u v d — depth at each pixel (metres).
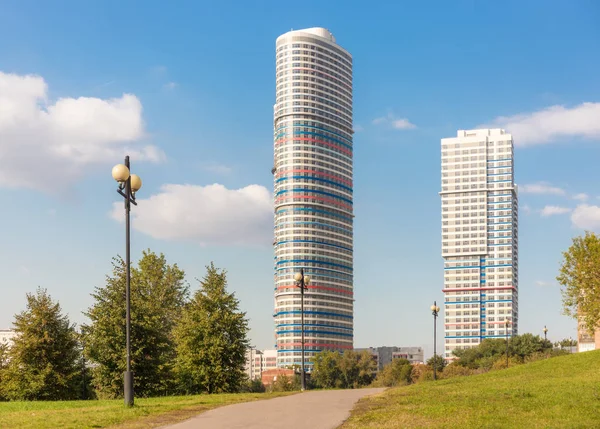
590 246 62.78
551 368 47.00
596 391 31.06
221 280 58.75
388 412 25.73
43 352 60.06
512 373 46.94
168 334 67.88
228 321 56.59
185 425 23.64
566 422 22.36
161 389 57.28
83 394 64.75
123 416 25.95
